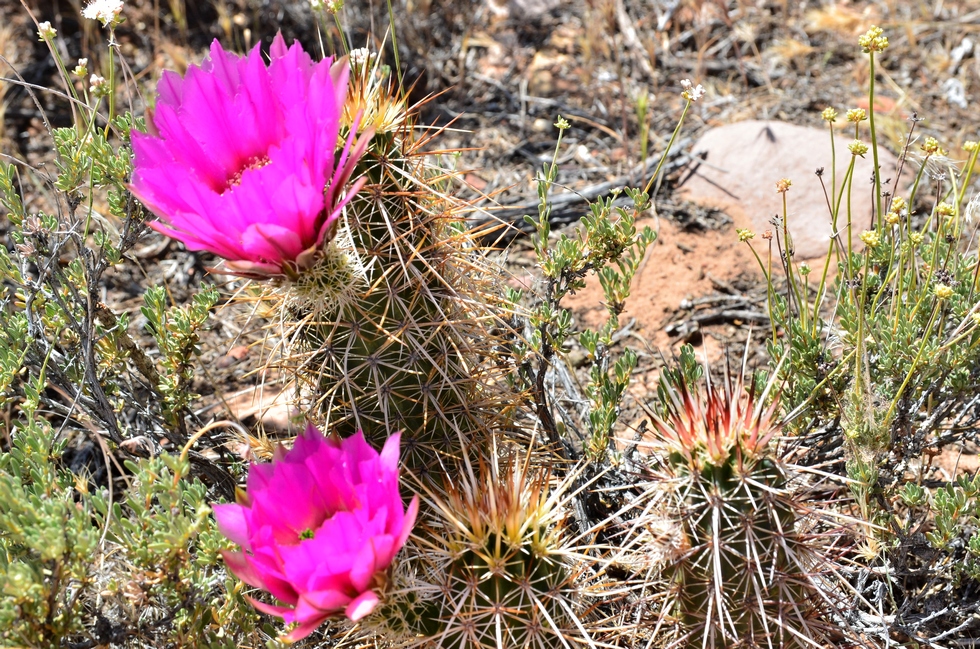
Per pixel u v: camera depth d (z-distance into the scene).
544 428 0.85
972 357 0.81
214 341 1.01
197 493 0.73
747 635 0.71
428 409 0.77
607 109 1.27
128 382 0.88
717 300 1.02
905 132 1.18
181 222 0.67
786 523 0.70
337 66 0.70
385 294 0.74
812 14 1.34
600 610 0.77
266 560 0.67
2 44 1.27
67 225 0.89
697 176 1.14
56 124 1.23
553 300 0.85
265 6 1.36
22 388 0.81
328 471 0.69
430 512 0.76
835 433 0.83
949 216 0.81
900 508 0.83
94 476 0.89
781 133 1.13
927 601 0.79
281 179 0.68
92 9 0.82
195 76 0.70
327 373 0.76
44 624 0.70
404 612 0.71
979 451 0.90
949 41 1.34
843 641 0.75
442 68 1.32
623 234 0.83
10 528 0.70
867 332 0.82
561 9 1.45
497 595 0.70
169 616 0.72
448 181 0.82
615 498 0.83
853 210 1.05
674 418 0.71
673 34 1.41
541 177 0.85
